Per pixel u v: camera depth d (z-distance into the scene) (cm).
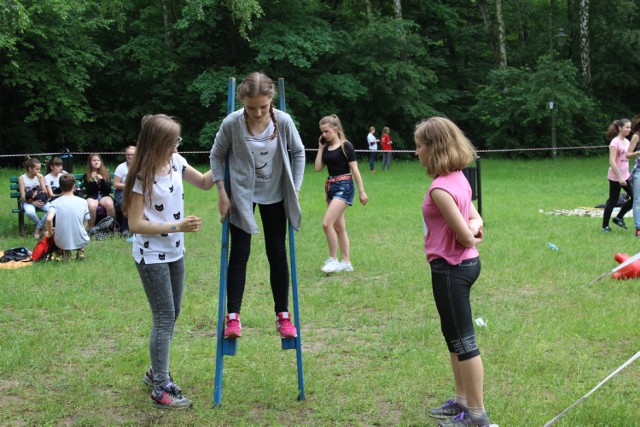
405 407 415
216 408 414
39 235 1084
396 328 573
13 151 2756
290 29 2792
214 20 2716
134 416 407
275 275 437
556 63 3127
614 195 1048
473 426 368
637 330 549
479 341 533
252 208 415
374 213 1312
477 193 1134
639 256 645
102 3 2570
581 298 652
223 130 410
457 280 363
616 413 395
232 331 415
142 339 554
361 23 3297
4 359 492
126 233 1084
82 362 498
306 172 2373
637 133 1014
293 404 421
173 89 2898
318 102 3050
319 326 592
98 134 2906
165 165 402
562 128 3138
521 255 864
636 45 3372
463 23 3644
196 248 959
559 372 469
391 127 3278
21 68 2438
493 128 3256
